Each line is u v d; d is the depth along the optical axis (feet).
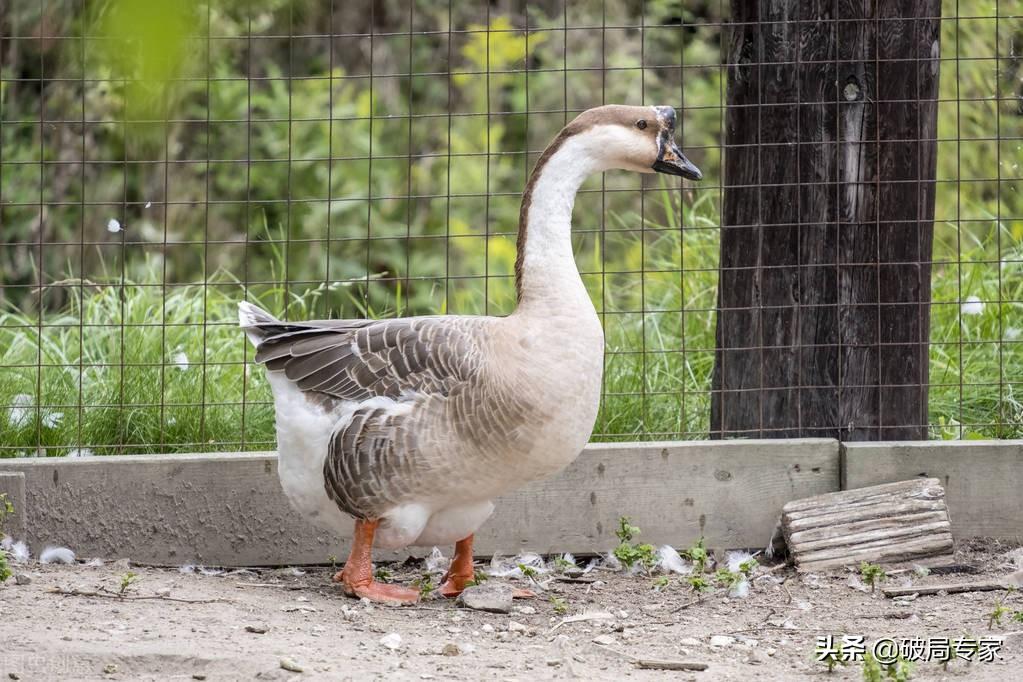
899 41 27.96
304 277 55.21
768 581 25.73
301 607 22.97
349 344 23.32
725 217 29.43
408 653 20.33
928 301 28.84
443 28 64.13
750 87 28.68
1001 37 41.27
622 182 55.42
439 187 57.98
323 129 58.08
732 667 20.11
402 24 64.44
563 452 22.95
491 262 54.80
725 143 29.27
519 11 64.13
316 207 56.75
